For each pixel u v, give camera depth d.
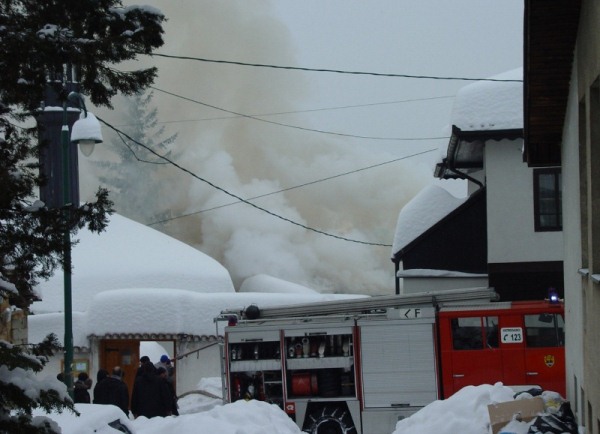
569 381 14.21
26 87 7.94
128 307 28.23
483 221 25.31
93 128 17.41
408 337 18.98
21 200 7.91
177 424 13.40
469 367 18.83
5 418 7.38
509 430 12.37
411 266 25.70
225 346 19.48
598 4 9.26
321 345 19.17
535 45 12.20
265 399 19.28
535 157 15.17
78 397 18.36
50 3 8.02
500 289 23.61
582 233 11.54
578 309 12.40
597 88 10.34
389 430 18.88
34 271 8.02
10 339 16.09
